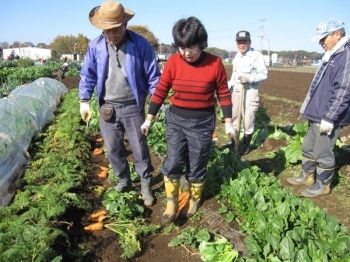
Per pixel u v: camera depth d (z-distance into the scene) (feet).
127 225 13.53
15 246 10.32
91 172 19.56
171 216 13.06
